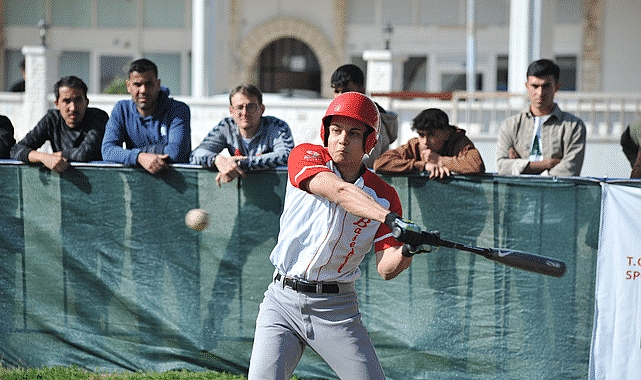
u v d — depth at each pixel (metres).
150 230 11.77
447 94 26.73
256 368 8.32
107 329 12.01
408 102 27.98
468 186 10.91
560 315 10.80
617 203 10.42
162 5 46.62
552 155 12.98
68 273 12.01
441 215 11.03
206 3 33.16
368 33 45.50
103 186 11.83
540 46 29.00
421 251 7.39
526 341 10.93
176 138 12.37
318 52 45.72
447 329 11.16
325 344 8.41
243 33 46.19
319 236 8.17
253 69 46.81
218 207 11.56
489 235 10.91
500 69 44.31
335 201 7.74
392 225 7.32
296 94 38.00
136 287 11.88
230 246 11.60
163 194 11.70
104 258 11.92
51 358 12.19
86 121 13.11
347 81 12.11
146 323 11.89
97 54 46.91
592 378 10.61
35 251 12.06
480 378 11.09
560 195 10.65
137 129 12.52
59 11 46.88
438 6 44.91
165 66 46.88
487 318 11.03
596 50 43.50
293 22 45.66
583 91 43.88
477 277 11.00
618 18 43.31
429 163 10.96
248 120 11.94
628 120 27.98
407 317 11.27
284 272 8.48
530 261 7.64
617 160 27.08
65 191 11.91
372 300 11.37
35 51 29.11
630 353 10.46
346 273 8.44
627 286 10.43
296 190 8.25
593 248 10.62
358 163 8.17
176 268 11.77
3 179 12.05
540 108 13.01
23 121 29.55
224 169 11.27
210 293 11.72
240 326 11.70
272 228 11.47
